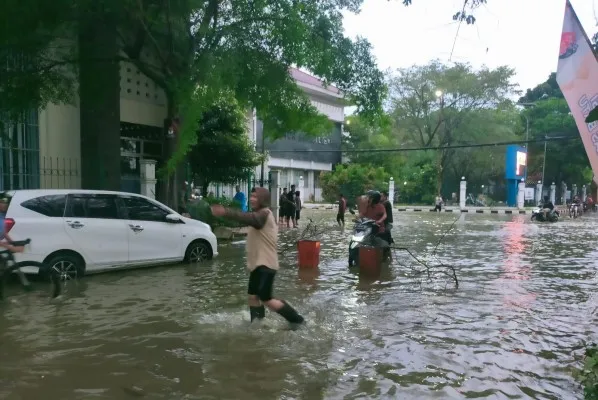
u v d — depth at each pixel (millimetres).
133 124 15680
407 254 11742
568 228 20891
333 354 4715
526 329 5578
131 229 8703
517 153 44812
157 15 10555
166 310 6242
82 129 11875
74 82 11688
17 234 7395
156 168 16422
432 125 47219
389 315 6117
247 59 10898
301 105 12836
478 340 5176
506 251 12484
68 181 13273
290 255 11438
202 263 9844
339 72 12195
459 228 20406
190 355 4648
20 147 12250
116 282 7969
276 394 3838
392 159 48156
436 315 6137
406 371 4320
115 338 5133
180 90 10055
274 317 5949
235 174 18547
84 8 9914
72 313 6078
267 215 5469
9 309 6254
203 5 10336
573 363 4559
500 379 4176
